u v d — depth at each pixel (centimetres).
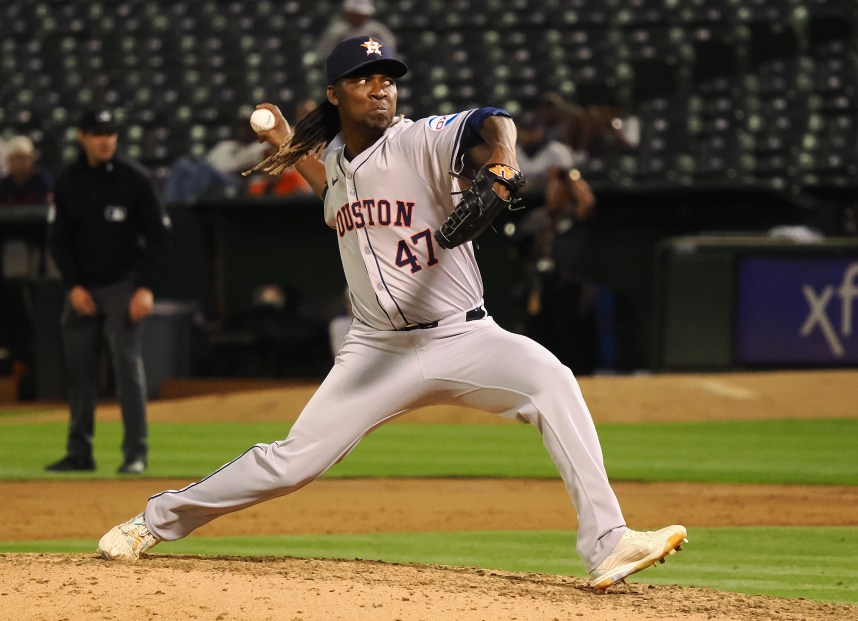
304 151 1642
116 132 2891
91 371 3058
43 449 3697
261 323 5288
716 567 2012
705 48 7006
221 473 1616
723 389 4447
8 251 5319
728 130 6612
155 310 5022
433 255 1537
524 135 5350
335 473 3250
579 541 1513
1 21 7819
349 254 1585
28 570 1524
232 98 7269
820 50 6894
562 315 4812
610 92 6969
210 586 1429
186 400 4534
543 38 7212
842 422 4178
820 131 6544
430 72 7169
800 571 1973
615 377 4603
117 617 1303
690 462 3434
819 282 4684
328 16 7494
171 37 7562
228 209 5366
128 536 1633
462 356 1554
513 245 4888
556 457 1519
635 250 5294
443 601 1398
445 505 2736
